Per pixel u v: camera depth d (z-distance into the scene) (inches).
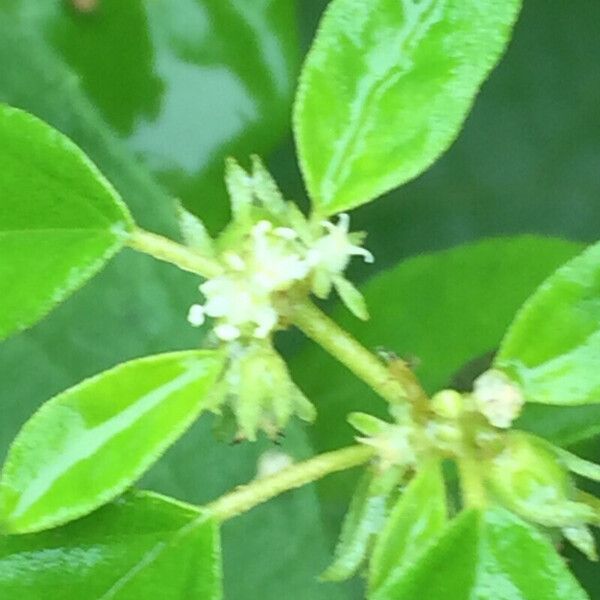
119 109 6.8
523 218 8.9
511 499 4.5
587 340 4.6
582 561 6.1
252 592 6.3
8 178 4.5
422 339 6.0
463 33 4.6
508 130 9.1
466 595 4.3
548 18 9.3
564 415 5.4
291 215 4.7
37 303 4.5
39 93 6.5
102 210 4.6
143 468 4.4
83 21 6.7
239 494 4.5
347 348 4.7
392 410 4.6
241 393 4.5
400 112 4.6
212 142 6.9
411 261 6.0
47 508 4.3
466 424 4.6
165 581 4.4
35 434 4.4
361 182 4.7
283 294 4.6
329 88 4.6
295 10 7.1
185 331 6.5
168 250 4.6
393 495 4.6
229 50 6.9
